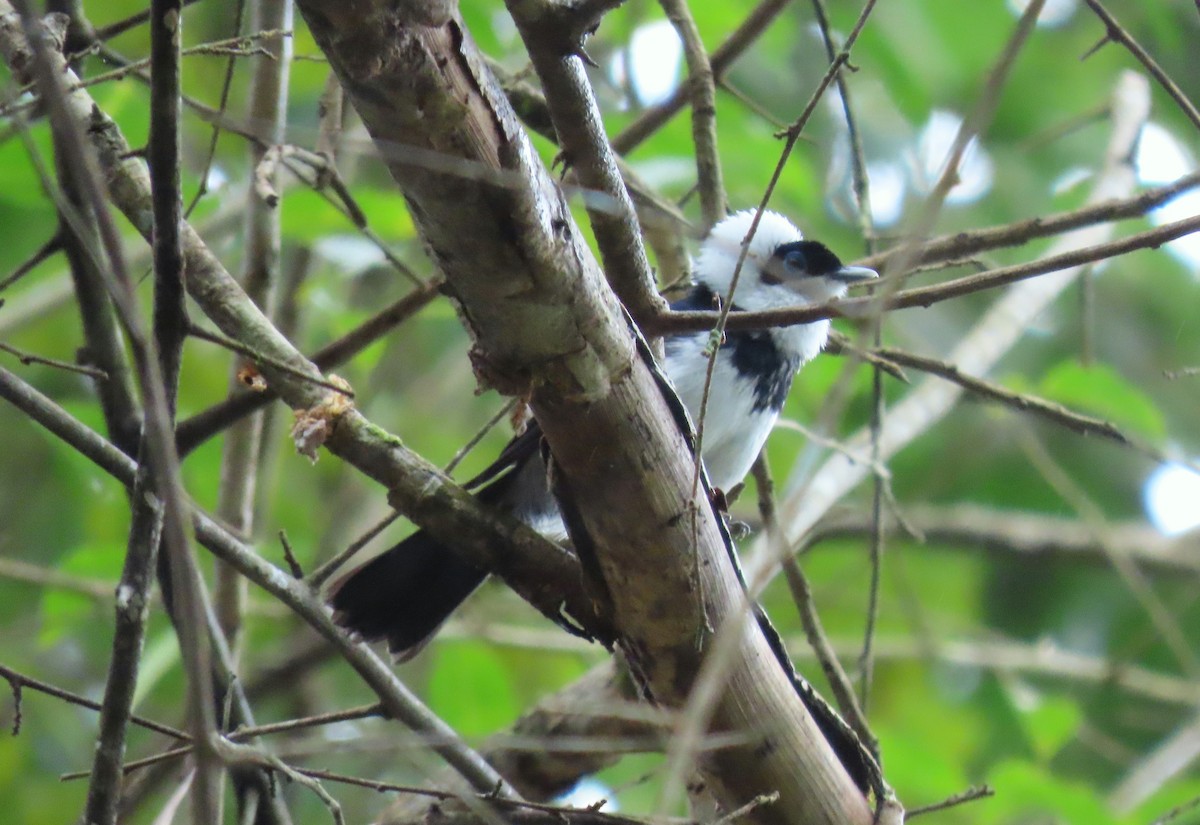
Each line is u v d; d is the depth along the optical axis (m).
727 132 11.06
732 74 13.38
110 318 7.72
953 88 12.77
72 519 12.18
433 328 14.16
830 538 14.39
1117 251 5.65
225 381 12.55
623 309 5.20
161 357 5.29
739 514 13.71
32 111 6.64
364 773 11.75
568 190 5.47
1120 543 14.73
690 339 9.62
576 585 6.31
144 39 11.56
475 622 11.92
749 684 5.64
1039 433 15.21
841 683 7.93
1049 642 14.04
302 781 5.97
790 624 14.02
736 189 11.66
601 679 8.93
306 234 9.70
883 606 14.02
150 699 11.82
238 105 11.95
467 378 14.10
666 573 5.40
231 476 9.34
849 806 5.88
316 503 13.73
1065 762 13.63
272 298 9.04
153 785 8.98
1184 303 14.73
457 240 4.56
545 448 5.45
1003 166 13.81
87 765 11.65
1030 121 14.00
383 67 4.14
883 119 13.48
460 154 4.36
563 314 4.82
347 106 10.20
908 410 10.75
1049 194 13.79
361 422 6.30
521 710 11.45
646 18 11.16
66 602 10.11
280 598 6.83
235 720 7.18
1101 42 7.02
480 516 6.26
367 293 13.25
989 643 14.16
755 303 10.20
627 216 5.78
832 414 4.51
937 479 14.07
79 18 7.54
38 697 11.80
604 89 11.05
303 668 11.78
